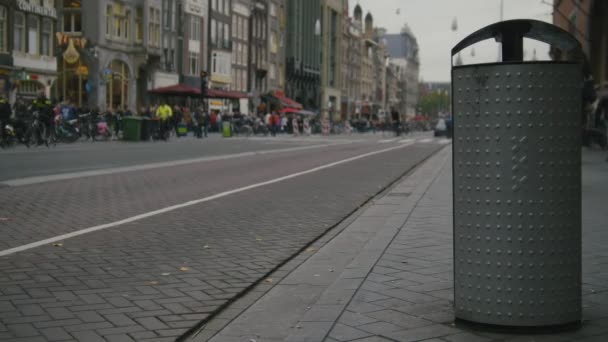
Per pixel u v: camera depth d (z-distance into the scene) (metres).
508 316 4.10
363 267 5.97
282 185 13.80
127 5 50.75
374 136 61.81
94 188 12.48
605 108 30.67
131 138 34.03
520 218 4.04
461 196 4.22
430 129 129.62
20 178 13.86
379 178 15.70
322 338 4.04
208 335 4.33
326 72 109.38
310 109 98.12
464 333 4.13
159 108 36.75
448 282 5.41
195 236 7.84
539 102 3.98
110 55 48.81
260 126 53.75
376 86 149.00
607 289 5.20
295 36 92.81
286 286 5.55
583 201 10.82
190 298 5.15
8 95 39.25
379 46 152.12
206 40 64.88
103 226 8.34
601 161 20.86
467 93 4.12
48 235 7.66
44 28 43.47
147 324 4.48
